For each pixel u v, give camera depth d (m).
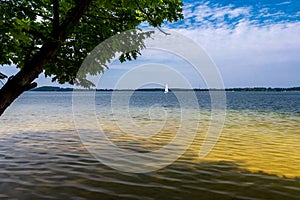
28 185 9.57
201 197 8.66
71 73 4.96
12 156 13.80
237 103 82.69
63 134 21.09
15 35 3.38
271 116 39.53
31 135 20.67
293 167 12.09
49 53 3.58
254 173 11.16
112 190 9.17
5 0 3.98
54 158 13.40
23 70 3.45
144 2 4.91
